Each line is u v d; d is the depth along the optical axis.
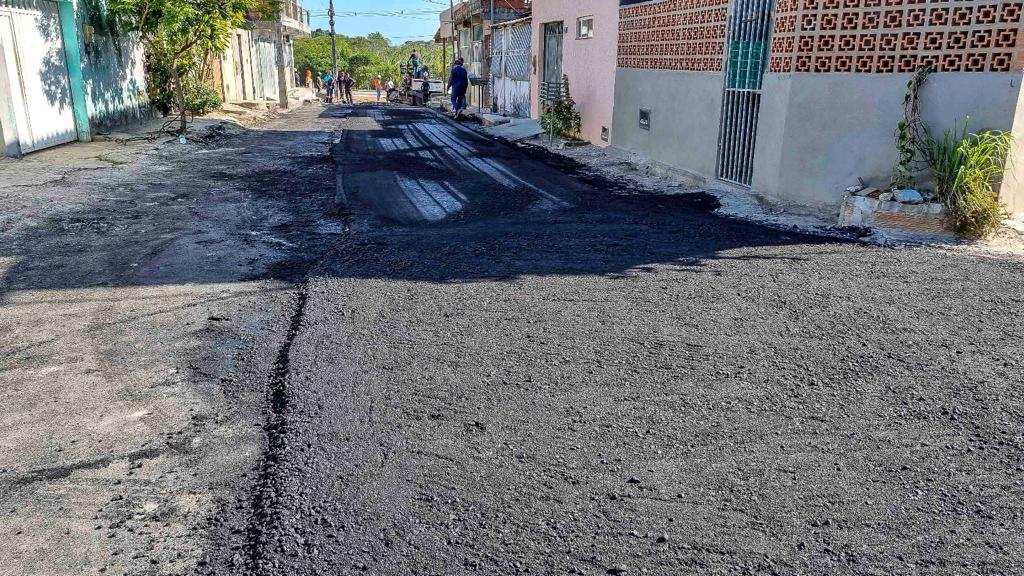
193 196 8.99
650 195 9.50
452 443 3.27
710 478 3.01
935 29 6.93
